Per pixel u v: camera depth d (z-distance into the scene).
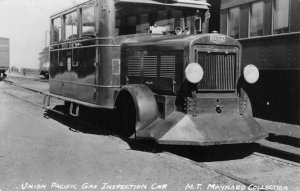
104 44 7.69
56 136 7.75
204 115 6.24
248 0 10.60
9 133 8.02
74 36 9.11
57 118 10.15
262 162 6.17
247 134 6.18
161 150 6.53
